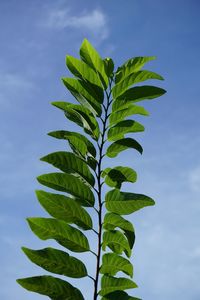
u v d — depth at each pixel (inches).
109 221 47.9
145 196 47.6
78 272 45.7
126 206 47.9
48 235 46.3
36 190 46.3
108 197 48.2
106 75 51.9
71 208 47.2
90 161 49.6
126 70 52.2
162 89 51.1
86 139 50.5
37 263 45.1
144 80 51.6
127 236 47.6
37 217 45.8
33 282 44.1
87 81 51.6
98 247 47.1
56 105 52.1
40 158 47.9
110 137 51.0
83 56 52.2
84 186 47.9
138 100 51.5
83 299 44.7
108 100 51.6
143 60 52.1
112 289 46.3
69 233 46.4
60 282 44.5
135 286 46.3
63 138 50.1
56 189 47.7
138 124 50.7
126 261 46.8
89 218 47.6
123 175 49.7
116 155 51.1
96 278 46.1
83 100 51.6
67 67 51.8
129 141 50.1
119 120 51.4
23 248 44.7
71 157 48.5
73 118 51.8
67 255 45.6
